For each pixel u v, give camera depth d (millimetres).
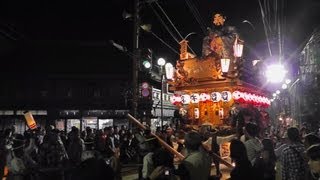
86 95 38844
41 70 39469
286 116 44031
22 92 38688
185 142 6645
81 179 3727
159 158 6500
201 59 19562
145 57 24484
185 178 6145
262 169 6742
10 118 37375
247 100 20641
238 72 18438
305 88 40500
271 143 7727
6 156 10922
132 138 19406
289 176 7168
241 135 10289
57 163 12844
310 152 5039
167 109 44094
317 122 37594
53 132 13875
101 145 16781
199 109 20250
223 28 20000
